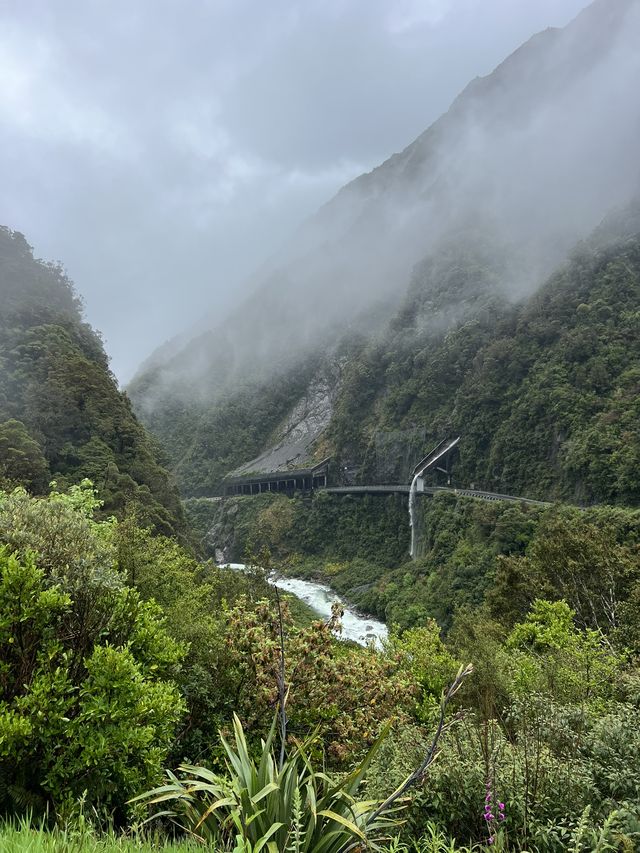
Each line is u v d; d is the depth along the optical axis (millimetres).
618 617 17812
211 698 6184
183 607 8484
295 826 2279
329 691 6164
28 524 5191
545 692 7453
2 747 3490
